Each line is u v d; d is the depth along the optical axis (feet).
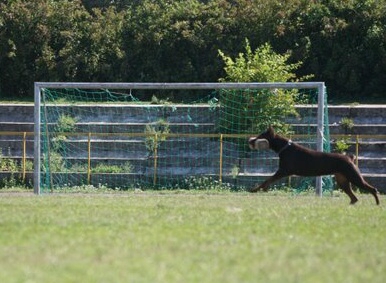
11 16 196.34
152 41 193.16
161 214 75.41
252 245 57.47
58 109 163.22
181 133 156.66
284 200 101.76
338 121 163.02
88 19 200.44
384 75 187.62
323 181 130.52
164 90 186.29
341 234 64.03
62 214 74.64
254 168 148.05
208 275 46.93
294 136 143.02
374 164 148.87
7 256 52.54
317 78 189.26
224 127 153.48
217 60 190.19
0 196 113.80
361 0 194.49
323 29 191.31
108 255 52.90
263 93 150.71
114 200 97.14
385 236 64.08
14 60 193.88
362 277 47.70
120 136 153.48
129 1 222.89
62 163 149.59
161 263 50.29
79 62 193.16
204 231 63.72
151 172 147.95
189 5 201.16
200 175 145.89
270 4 195.21
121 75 192.95
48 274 46.88
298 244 58.49
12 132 150.51
